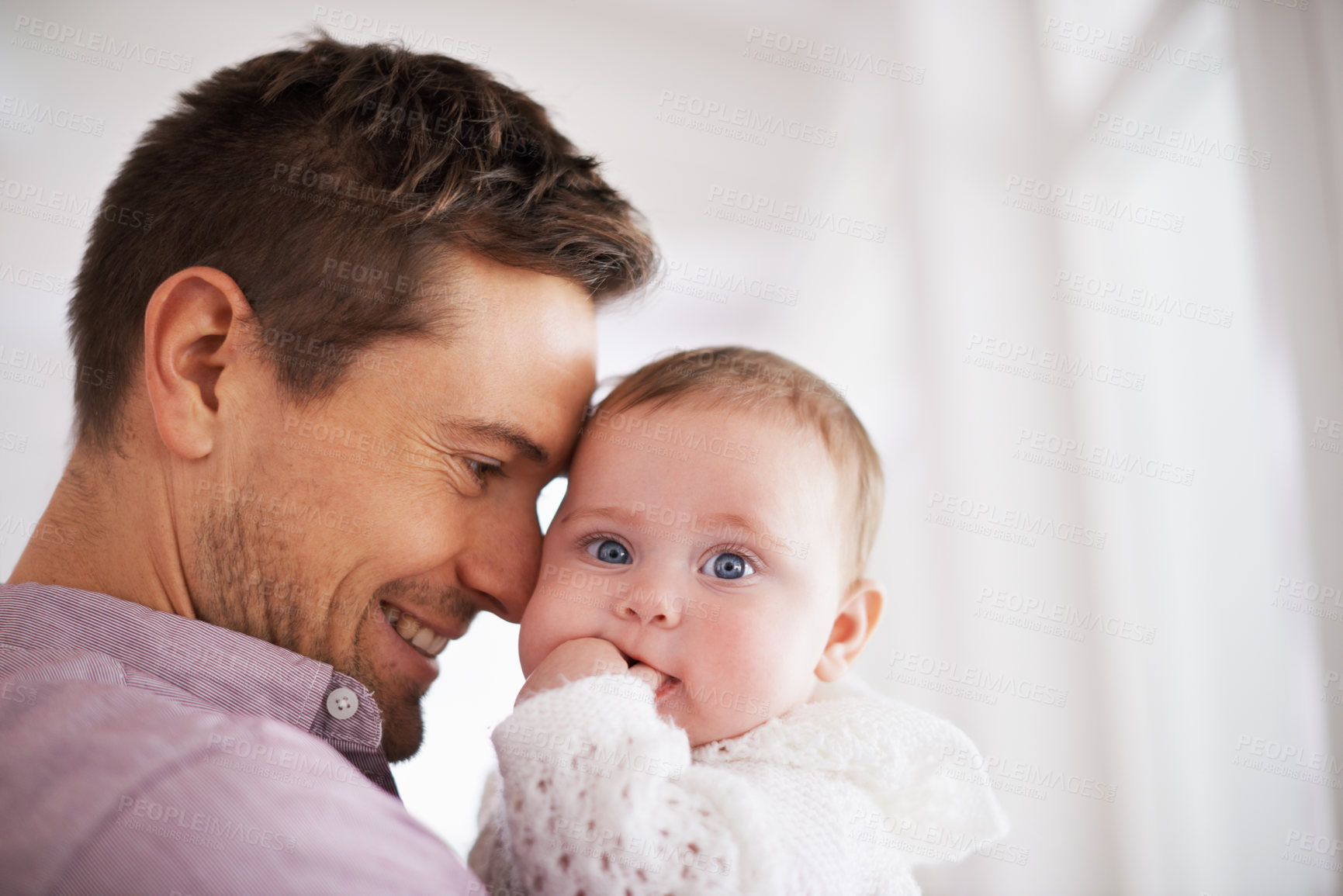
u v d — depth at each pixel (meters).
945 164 2.79
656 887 0.78
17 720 0.65
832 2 2.77
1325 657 1.66
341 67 1.01
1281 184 1.75
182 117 1.00
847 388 3.18
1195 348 1.99
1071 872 2.27
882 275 3.09
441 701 1.63
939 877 2.40
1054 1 2.44
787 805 0.92
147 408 0.90
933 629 2.80
